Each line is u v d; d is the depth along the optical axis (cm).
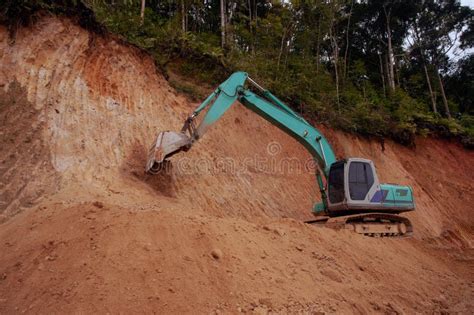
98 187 809
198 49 1652
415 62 3503
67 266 486
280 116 1100
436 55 3478
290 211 1354
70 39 1063
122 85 1147
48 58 994
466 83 3616
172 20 1942
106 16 1380
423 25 3356
